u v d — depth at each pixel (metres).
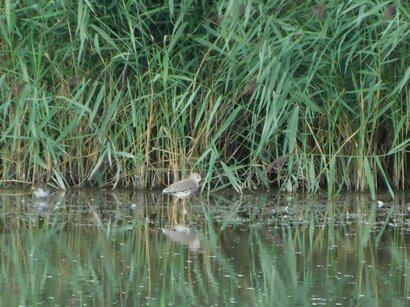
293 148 22.48
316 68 21.91
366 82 22.75
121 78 23.22
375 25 21.50
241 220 20.95
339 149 23.08
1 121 23.42
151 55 22.78
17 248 18.36
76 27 22.77
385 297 15.70
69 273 16.84
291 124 22.25
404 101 23.09
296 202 22.77
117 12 22.66
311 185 23.38
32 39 22.58
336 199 23.08
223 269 17.16
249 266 17.36
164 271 17.00
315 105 22.38
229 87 23.14
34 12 22.55
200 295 15.73
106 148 23.23
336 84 22.78
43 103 22.95
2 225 20.14
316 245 18.88
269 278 16.67
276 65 21.83
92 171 23.48
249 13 21.12
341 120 23.36
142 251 18.28
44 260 17.58
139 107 23.20
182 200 22.48
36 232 19.59
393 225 20.55
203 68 22.97
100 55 22.30
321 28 21.92
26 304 15.17
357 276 16.83
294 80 22.30
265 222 20.77
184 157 23.38
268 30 21.62
